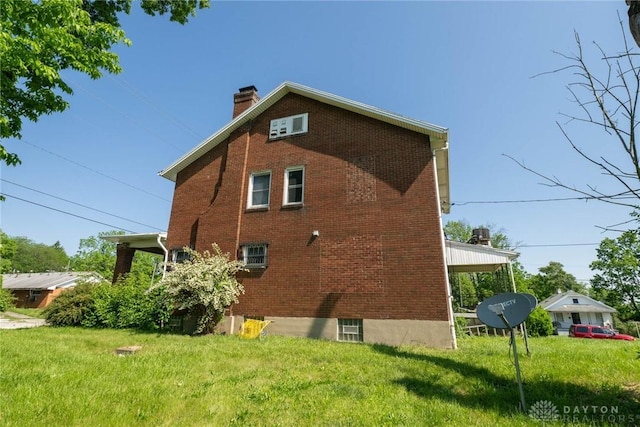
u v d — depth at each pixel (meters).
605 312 39.50
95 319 13.27
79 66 7.79
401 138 11.39
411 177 10.85
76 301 13.88
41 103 7.93
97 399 4.34
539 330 19.44
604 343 12.10
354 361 6.79
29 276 46.38
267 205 12.71
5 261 46.03
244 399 4.55
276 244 12.02
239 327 11.53
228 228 12.90
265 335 10.66
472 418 3.87
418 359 7.05
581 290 51.41
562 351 8.25
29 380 5.02
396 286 10.01
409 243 10.23
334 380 5.46
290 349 7.99
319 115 13.05
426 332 9.33
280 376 5.68
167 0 11.58
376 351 7.94
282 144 13.31
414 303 9.68
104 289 13.80
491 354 7.79
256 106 13.99
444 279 9.55
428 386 5.14
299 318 10.88
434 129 10.79
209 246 13.02
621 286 31.61
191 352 7.45
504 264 15.02
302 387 5.05
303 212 11.98
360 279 10.49
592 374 5.65
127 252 16.05
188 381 5.29
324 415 3.98
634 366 6.13
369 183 11.33
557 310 40.78
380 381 5.39
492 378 5.59
